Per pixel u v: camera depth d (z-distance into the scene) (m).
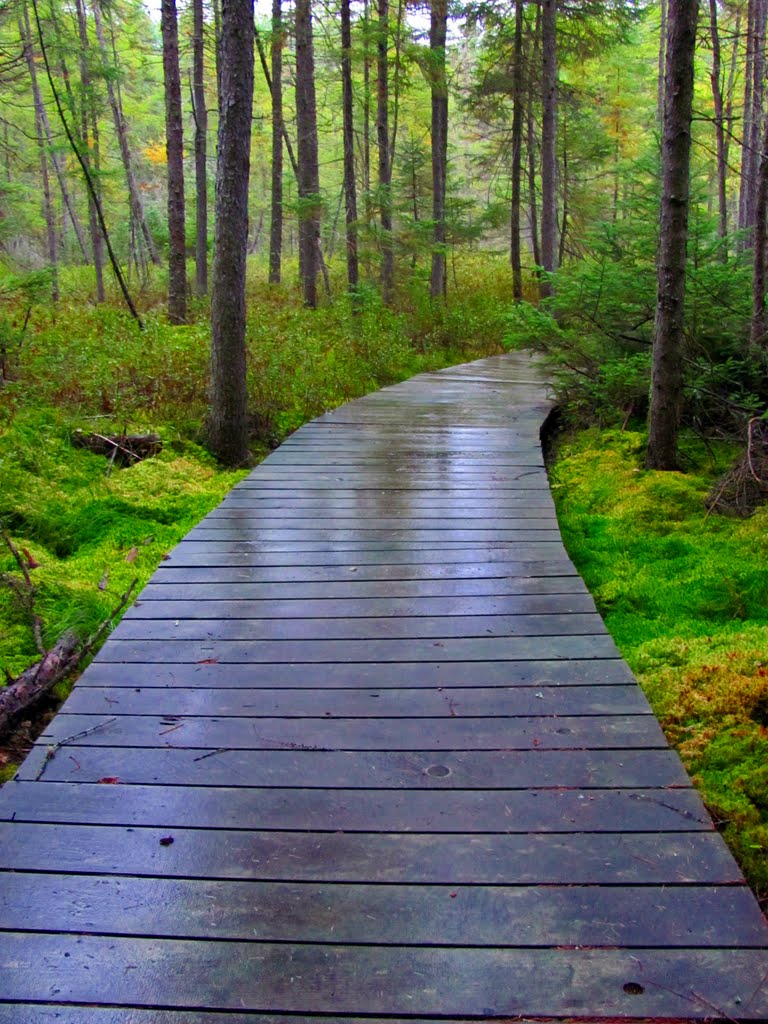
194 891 2.21
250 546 5.28
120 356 10.04
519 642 3.81
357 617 4.13
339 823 2.50
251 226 48.56
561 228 27.62
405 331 16.95
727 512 6.32
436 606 4.26
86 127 20.19
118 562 5.83
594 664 3.56
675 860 2.32
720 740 3.39
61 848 2.39
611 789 2.66
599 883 2.23
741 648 4.15
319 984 1.91
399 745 2.94
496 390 12.27
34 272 11.13
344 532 5.55
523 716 3.13
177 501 7.22
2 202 21.94
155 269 26.45
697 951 2.00
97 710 3.22
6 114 30.42
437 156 21.16
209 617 4.16
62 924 2.09
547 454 9.23
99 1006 1.86
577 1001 1.86
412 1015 1.83
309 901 2.17
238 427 8.66
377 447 8.25
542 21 21.09
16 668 4.18
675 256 7.01
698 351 8.16
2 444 7.60
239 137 7.99
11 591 5.00
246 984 1.91
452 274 26.84
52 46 16.38
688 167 6.82
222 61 7.93
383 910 2.14
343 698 3.30
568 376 9.82
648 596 5.03
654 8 22.77
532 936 2.04
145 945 2.03
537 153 28.72
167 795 2.65
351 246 17.08
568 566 4.85
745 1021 1.80
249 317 13.38
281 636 3.92
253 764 2.83
